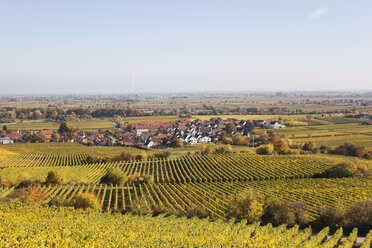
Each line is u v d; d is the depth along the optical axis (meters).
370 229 45.12
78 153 150.88
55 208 56.41
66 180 89.62
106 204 66.81
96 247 32.12
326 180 85.25
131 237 36.41
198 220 49.81
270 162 108.06
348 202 63.00
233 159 115.50
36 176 93.25
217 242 34.69
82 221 44.84
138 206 58.50
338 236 41.12
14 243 30.55
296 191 72.75
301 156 119.88
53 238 33.44
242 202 52.34
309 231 44.72
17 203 57.91
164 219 49.88
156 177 100.00
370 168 102.94
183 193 76.00
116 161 125.44
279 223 50.25
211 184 85.62
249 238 38.00
